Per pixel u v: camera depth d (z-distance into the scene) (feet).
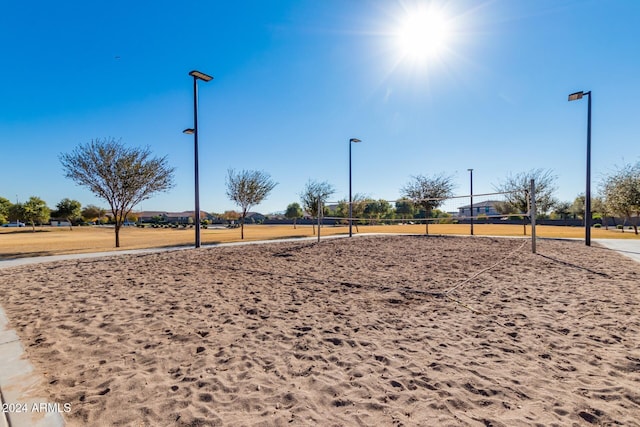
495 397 7.49
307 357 9.68
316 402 7.34
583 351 9.93
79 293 17.54
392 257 31.63
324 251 36.96
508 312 13.93
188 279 21.27
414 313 13.96
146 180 49.39
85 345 10.57
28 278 22.06
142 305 15.20
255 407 7.14
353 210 106.63
